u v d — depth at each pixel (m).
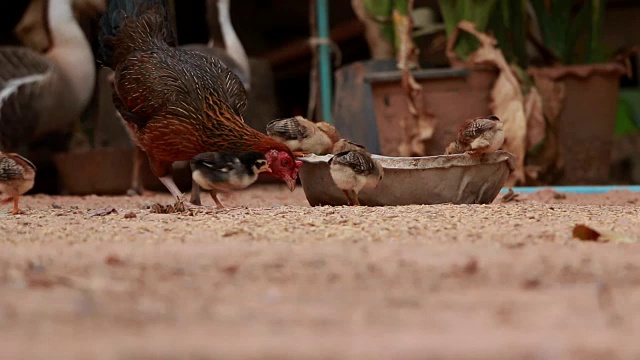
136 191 20.45
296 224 10.31
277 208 12.34
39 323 5.35
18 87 20.34
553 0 22.50
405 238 9.12
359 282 6.64
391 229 9.73
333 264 7.42
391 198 12.83
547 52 22.39
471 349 4.63
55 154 22.70
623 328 5.18
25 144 21.41
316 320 5.41
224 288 6.45
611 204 15.51
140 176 20.48
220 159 12.50
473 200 13.08
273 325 5.29
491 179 13.09
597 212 11.60
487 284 6.54
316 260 7.61
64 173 22.48
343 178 12.26
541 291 6.26
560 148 21.19
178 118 12.86
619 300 6.00
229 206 14.27
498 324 5.29
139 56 13.48
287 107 32.78
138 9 14.06
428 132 19.31
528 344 4.75
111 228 10.38
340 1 32.28
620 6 31.12
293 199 17.72
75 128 24.47
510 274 6.91
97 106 24.64
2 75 20.30
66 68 21.28
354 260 7.61
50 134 21.98
